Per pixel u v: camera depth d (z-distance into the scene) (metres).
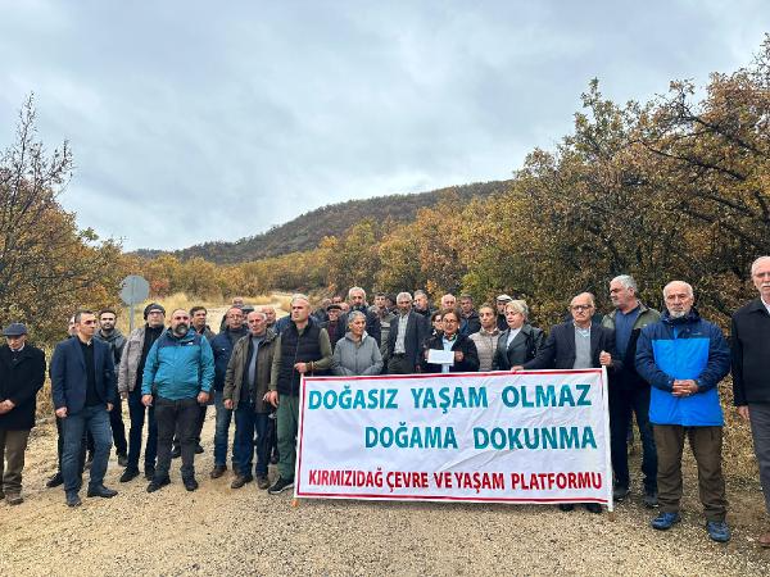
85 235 14.55
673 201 8.52
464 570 3.91
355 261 43.78
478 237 15.66
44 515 5.28
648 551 4.05
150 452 6.46
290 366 5.77
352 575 3.91
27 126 11.49
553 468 4.93
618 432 5.14
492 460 5.06
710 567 3.80
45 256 12.52
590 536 4.33
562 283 10.98
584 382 5.01
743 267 9.12
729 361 4.30
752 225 8.56
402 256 30.83
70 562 4.28
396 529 4.62
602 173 9.44
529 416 5.07
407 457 5.25
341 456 5.39
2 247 11.48
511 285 13.07
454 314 5.85
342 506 5.20
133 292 13.02
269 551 4.33
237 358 6.06
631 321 5.14
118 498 5.67
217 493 5.71
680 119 8.65
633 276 9.13
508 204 12.82
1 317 11.28
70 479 5.55
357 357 5.98
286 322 8.05
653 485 4.90
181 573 4.05
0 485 5.72
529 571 3.86
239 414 6.02
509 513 4.85
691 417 4.26
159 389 5.93
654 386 4.44
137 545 4.55
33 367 5.80
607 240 9.48
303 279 67.94
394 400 5.41
